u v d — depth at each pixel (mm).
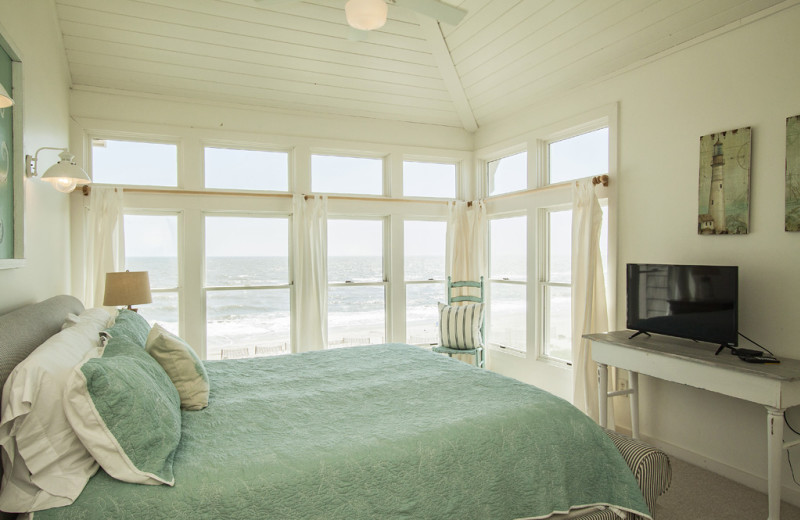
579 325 3332
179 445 1541
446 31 3697
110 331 1914
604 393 2840
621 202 3219
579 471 1772
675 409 2857
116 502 1233
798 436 2268
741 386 2090
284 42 3549
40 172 2529
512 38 3480
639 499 1760
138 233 3756
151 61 3471
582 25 3098
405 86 4184
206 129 3854
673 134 2869
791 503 2291
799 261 2275
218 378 2369
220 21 3299
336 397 2049
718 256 2633
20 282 2129
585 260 3293
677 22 2734
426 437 1619
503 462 1659
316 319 4047
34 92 2441
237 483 1333
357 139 4383
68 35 3156
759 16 2416
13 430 1231
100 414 1310
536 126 4008
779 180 2350
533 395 2049
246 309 4066
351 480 1437
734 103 2543
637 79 3100
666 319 2670
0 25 1812
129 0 3043
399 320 4594
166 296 3816
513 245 4410
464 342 4113
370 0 2285
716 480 2537
